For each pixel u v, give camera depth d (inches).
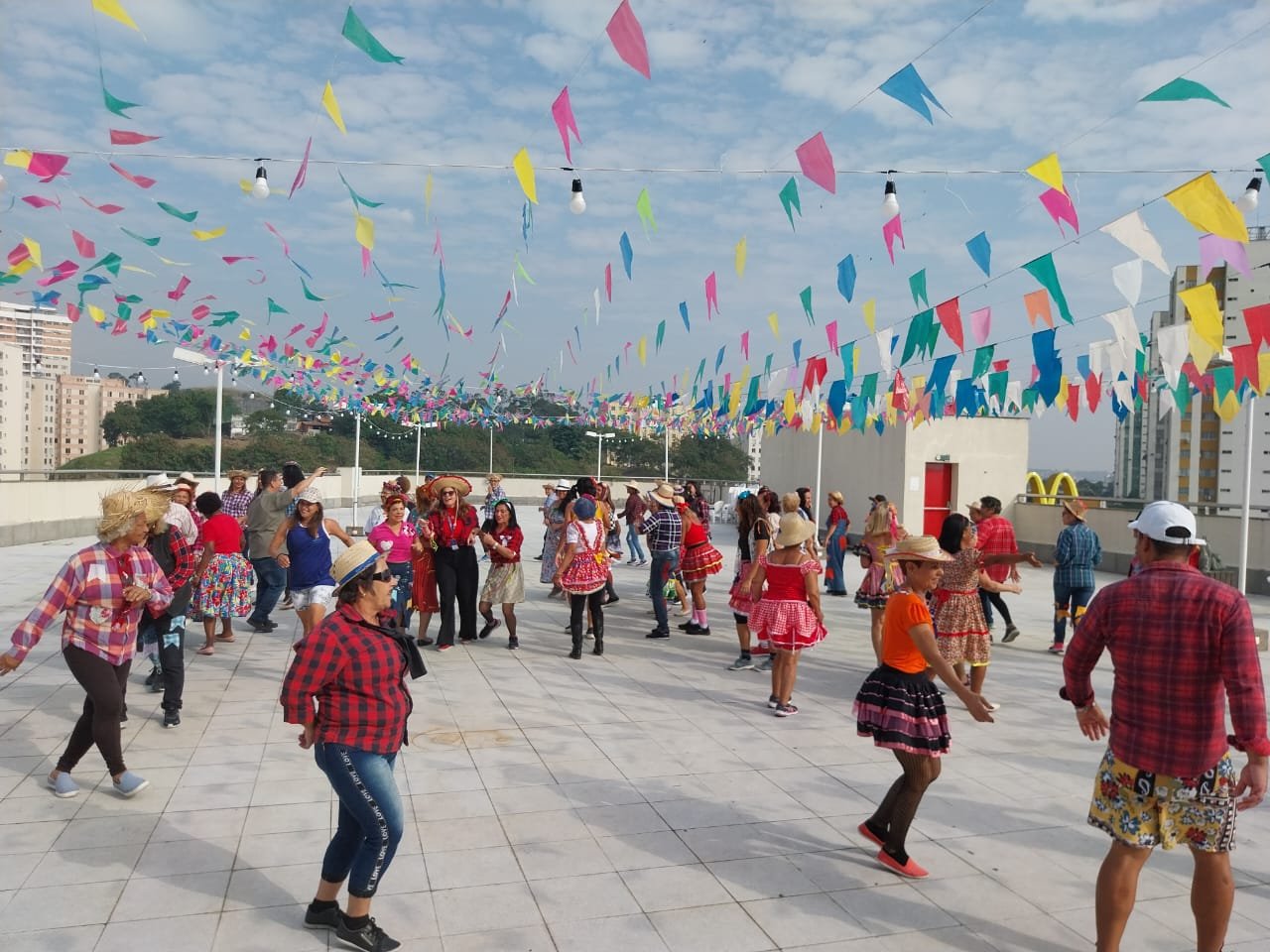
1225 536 566.3
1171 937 135.3
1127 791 119.4
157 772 198.7
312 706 126.9
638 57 163.0
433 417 987.9
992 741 234.2
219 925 134.4
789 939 133.6
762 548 307.6
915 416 486.9
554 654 333.7
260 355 649.6
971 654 263.0
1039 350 233.3
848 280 250.1
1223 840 116.7
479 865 155.9
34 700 252.4
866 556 319.6
